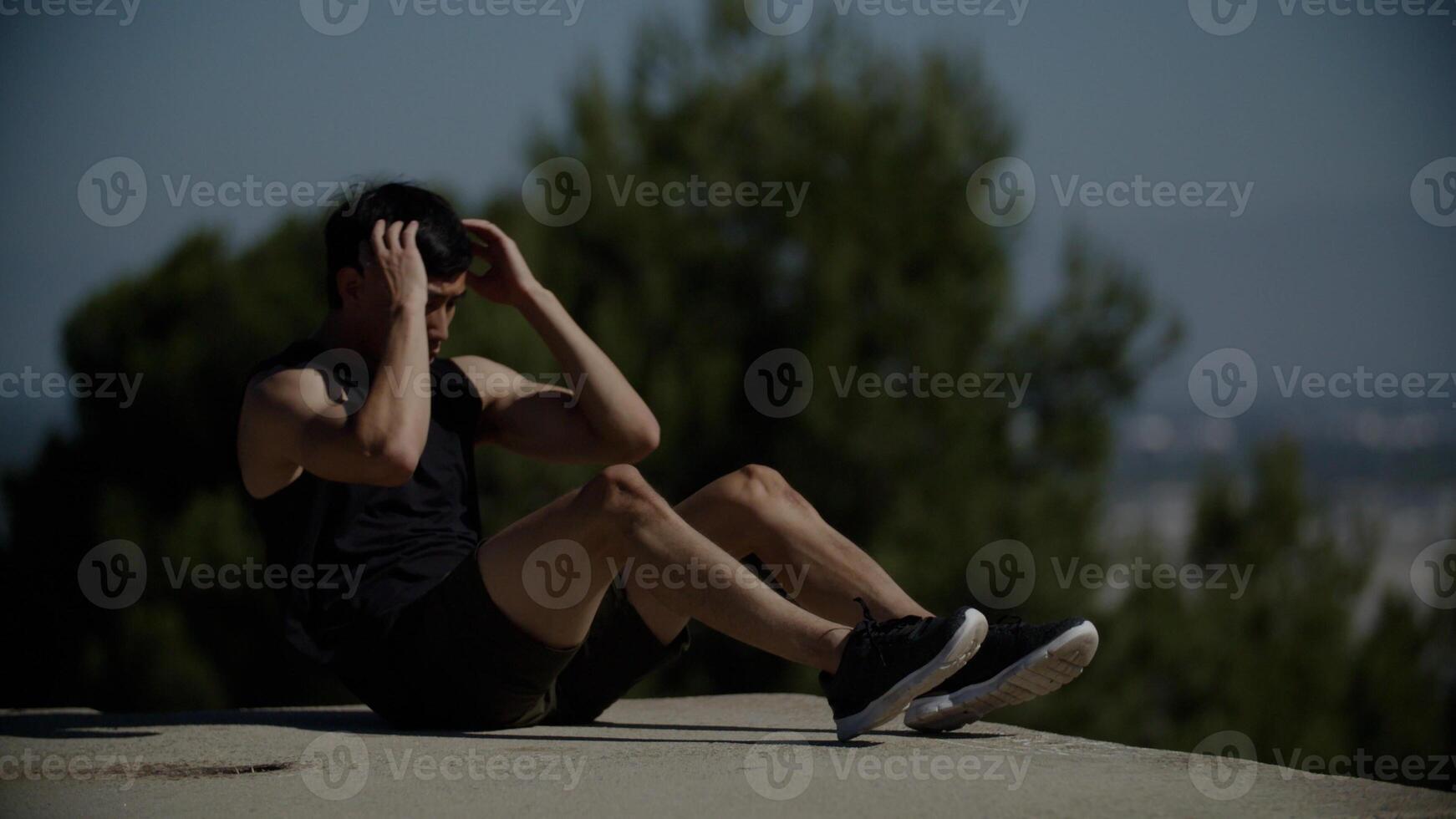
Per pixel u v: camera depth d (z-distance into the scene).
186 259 34.44
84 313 34.28
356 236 8.73
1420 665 35.84
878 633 7.44
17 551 33.66
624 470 7.73
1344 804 6.04
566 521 7.75
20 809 6.41
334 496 8.45
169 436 33.22
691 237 30.00
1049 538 29.22
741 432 29.31
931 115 30.58
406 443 7.91
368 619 8.23
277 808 6.29
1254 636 34.09
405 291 8.38
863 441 28.73
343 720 9.51
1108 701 30.95
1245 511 35.47
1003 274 30.28
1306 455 36.22
